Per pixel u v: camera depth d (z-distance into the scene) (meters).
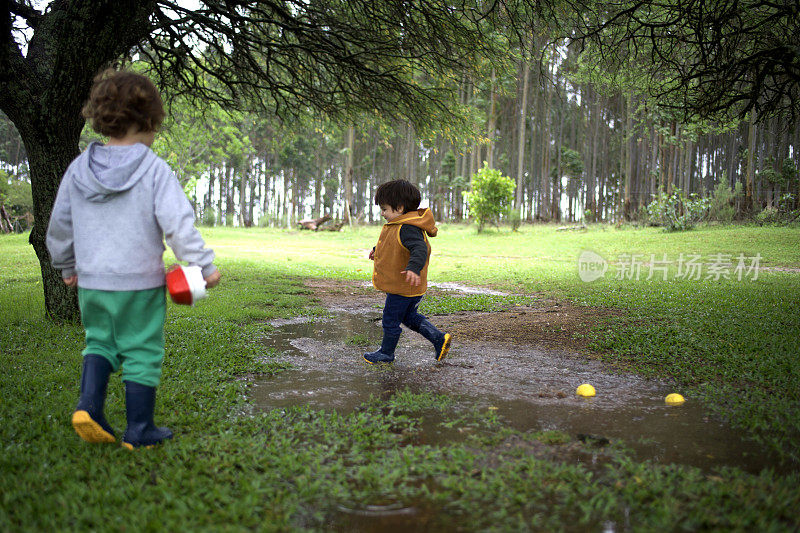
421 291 4.27
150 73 8.88
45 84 4.88
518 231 28.91
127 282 2.25
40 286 8.37
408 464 2.36
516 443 2.66
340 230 34.88
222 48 8.41
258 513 1.92
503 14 6.88
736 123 10.78
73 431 2.65
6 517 1.77
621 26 6.68
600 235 23.81
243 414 3.08
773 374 3.76
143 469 2.21
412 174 54.62
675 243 18.64
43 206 5.20
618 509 1.99
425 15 7.04
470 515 1.95
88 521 1.81
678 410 3.21
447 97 8.85
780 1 5.93
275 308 7.23
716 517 1.88
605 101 42.97
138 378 2.39
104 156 2.30
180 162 29.23
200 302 7.24
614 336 5.26
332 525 1.88
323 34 7.93
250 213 57.38
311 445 2.60
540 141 54.22
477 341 5.28
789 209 24.83
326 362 4.44
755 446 2.64
